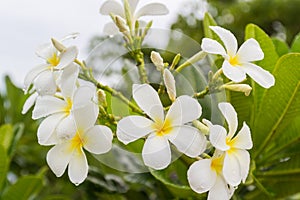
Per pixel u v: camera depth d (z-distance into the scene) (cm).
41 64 55
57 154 51
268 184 74
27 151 115
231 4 205
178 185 69
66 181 106
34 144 115
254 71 54
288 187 74
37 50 55
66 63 51
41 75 53
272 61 68
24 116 115
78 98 50
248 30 69
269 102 67
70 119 50
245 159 51
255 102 68
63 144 51
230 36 55
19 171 115
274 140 72
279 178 73
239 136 52
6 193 82
